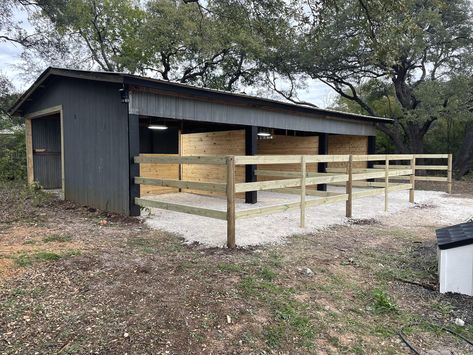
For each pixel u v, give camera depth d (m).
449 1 12.87
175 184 5.04
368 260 3.91
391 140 16.88
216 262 3.58
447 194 10.08
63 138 7.89
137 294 2.74
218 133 9.12
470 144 14.93
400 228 5.57
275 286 3.05
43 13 13.36
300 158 5.29
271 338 2.29
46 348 2.03
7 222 5.36
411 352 2.23
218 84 19.05
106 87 6.30
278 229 5.23
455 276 3.07
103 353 2.02
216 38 14.87
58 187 10.34
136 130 5.88
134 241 4.37
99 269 3.23
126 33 18.97
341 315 2.65
